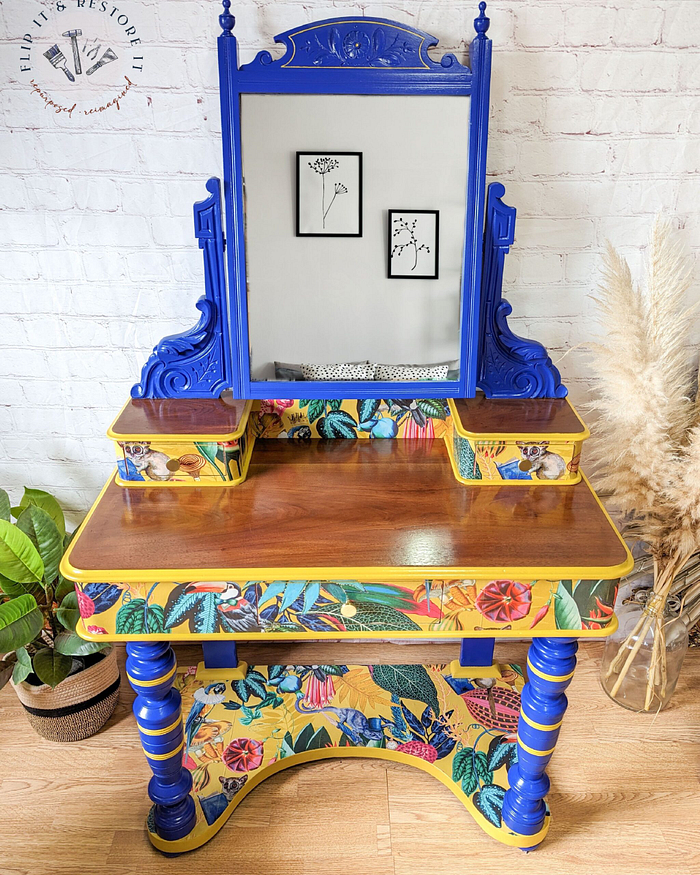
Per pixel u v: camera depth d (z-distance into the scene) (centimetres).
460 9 144
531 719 141
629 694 189
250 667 199
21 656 163
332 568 121
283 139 138
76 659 173
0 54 146
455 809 165
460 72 135
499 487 147
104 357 177
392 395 154
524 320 174
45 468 192
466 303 148
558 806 164
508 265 168
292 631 129
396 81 135
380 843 157
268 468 154
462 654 193
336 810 164
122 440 142
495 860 153
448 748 174
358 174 141
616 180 159
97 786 169
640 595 184
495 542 129
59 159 155
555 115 153
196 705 186
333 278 147
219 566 122
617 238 165
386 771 175
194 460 145
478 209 143
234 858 154
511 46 147
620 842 157
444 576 121
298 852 155
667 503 164
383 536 130
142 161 156
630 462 163
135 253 165
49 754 177
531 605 127
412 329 151
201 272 167
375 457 160
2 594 172
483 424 147
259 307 148
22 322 172
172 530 132
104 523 135
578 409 184
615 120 153
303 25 135
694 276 170
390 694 190
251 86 135
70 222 161
